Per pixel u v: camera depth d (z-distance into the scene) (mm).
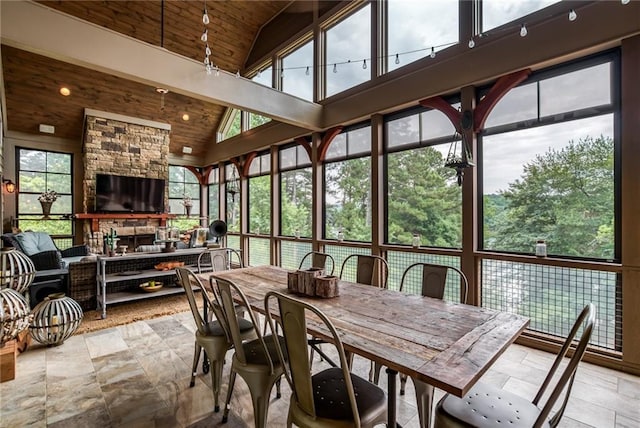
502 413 1324
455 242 3836
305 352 1301
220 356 2088
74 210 7422
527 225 3242
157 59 3523
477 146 3568
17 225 6547
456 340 1412
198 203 9422
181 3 5809
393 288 4414
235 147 7660
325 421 1310
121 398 2182
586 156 2879
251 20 6574
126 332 3420
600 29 2645
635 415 1999
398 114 4445
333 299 2066
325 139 5406
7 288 2723
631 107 2555
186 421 1945
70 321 3092
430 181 4086
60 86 6141
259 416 1711
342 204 5266
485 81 3436
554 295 3029
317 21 5457
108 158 6891
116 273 4441
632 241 2553
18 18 2707
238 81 4262
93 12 5465
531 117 3195
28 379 2434
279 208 6672
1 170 5230
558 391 1101
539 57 2980
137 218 7199
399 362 1200
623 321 2596
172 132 8102
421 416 1741
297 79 5980
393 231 4500
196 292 4996
